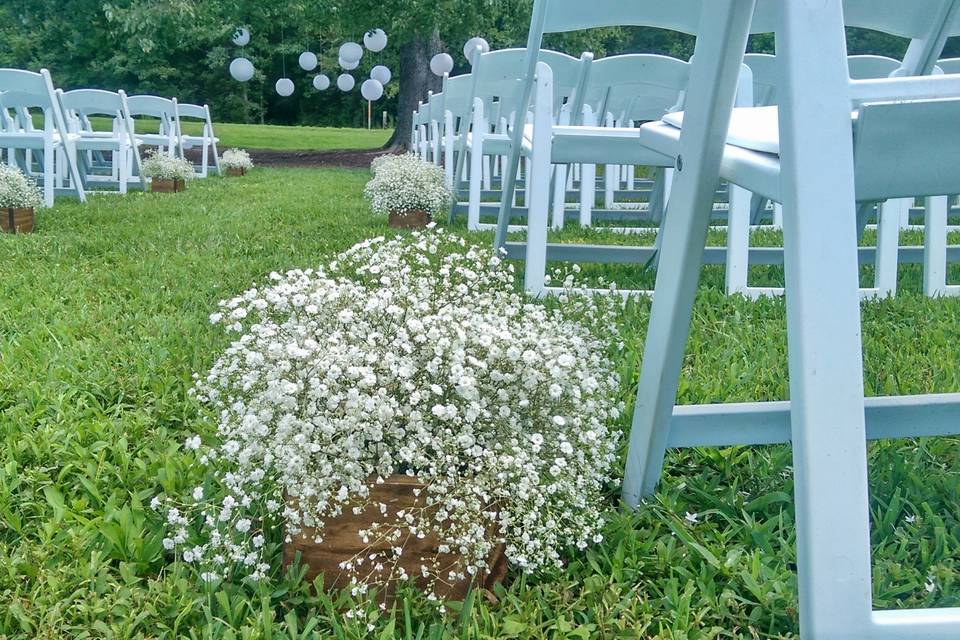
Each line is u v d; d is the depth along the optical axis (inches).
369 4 534.9
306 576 50.3
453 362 49.7
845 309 33.7
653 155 117.3
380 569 48.2
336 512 46.8
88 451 69.4
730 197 124.7
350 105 1416.1
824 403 33.4
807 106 34.3
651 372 56.1
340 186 359.6
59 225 204.4
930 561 54.1
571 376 55.0
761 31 68.9
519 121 117.4
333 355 49.5
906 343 98.0
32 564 52.2
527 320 58.8
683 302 52.3
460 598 48.8
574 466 51.2
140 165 328.5
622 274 142.3
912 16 65.0
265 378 51.8
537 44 99.1
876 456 68.6
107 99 319.6
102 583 51.0
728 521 58.4
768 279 144.6
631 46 901.2
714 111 46.8
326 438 46.9
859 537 32.9
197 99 1314.0
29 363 91.4
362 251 69.2
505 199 126.0
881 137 35.5
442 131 308.5
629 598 48.9
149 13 574.6
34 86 247.0
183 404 79.0
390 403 48.4
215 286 129.6
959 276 153.3
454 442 47.2
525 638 45.5
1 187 187.8
